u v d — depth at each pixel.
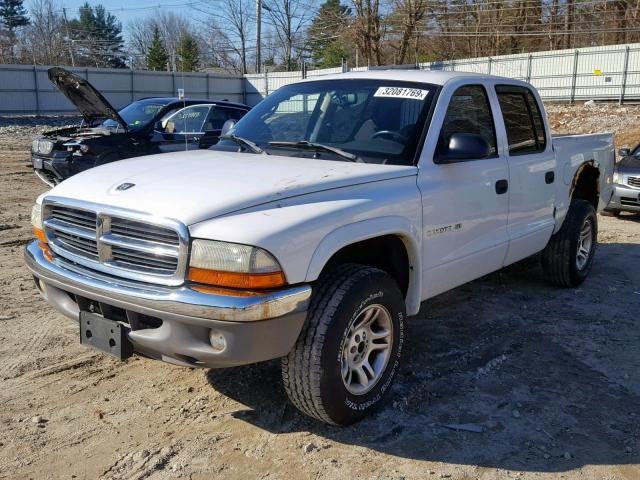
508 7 50.06
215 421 3.74
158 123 10.27
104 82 42.91
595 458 3.47
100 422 3.70
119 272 3.34
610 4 48.78
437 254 4.27
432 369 4.52
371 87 4.68
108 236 3.39
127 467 3.28
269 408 3.89
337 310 3.37
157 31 71.31
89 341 3.55
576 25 52.16
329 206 3.46
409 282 4.12
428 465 3.36
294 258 3.17
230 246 3.06
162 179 3.61
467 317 5.62
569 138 6.25
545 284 6.66
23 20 83.94
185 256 3.12
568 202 6.14
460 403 4.03
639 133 25.88
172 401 3.96
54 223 3.71
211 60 65.44
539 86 37.72
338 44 55.19
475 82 4.84
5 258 7.14
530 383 4.35
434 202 4.15
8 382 4.16
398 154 4.16
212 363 3.22
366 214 3.61
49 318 5.31
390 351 3.83
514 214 5.14
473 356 4.77
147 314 3.21
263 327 3.10
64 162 9.62
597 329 5.39
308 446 3.47
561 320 5.59
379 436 3.62
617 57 34.50
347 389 3.54
